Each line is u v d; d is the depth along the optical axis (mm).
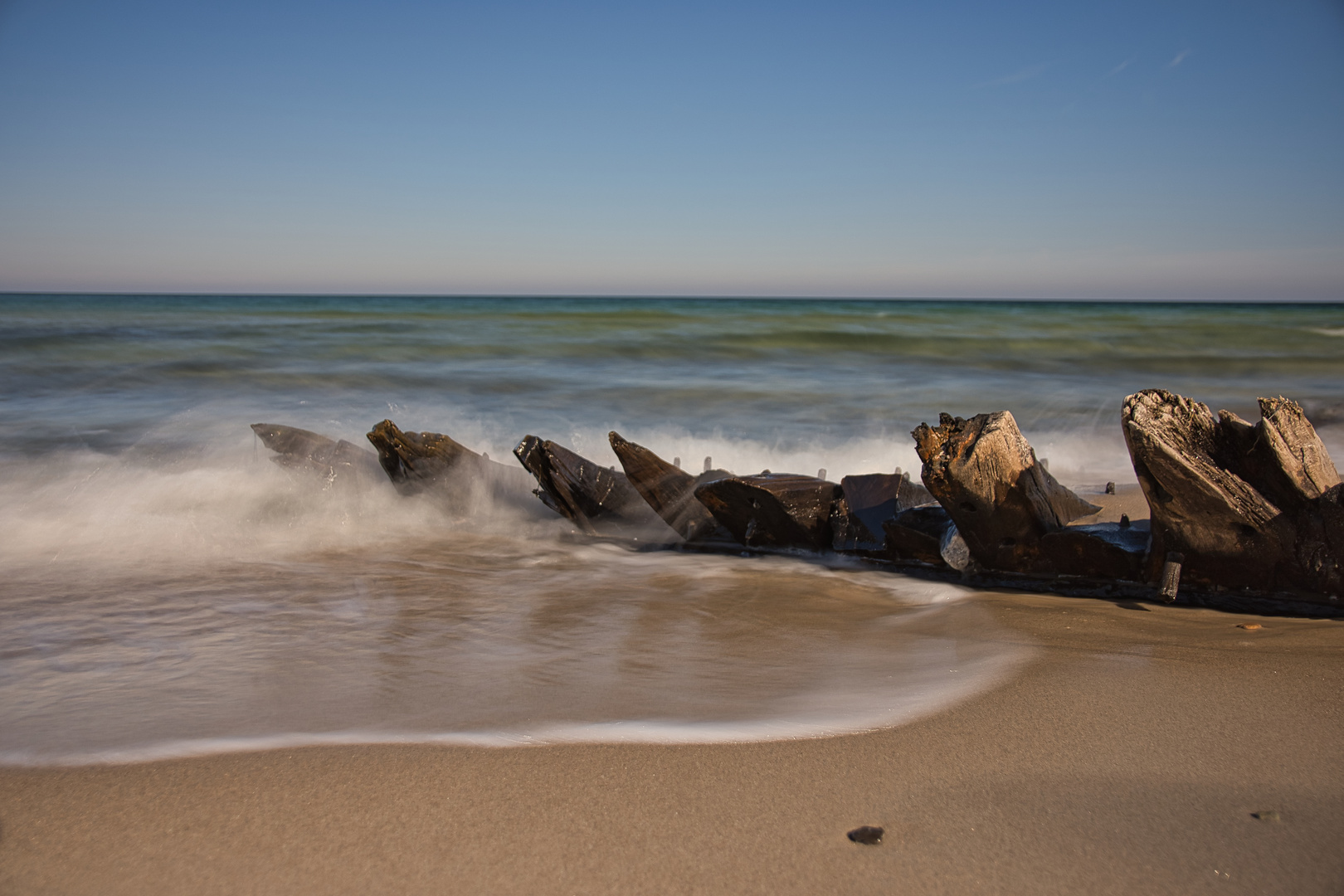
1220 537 3939
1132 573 4320
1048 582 4531
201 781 2582
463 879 2090
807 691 3266
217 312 38625
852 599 4605
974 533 4559
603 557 5629
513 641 3938
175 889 2070
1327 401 14164
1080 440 10516
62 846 2248
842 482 5980
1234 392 15500
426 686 3359
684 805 2416
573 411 13094
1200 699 3111
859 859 2150
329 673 3521
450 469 6586
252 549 5805
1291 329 26266
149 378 15758
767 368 18516
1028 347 21969
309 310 42719
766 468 9195
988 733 2863
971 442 4328
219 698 3252
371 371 17375
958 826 2291
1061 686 3250
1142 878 2053
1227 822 2289
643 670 3525
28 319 30109
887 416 12758
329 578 5105
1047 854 2158
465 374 17234
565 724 2959
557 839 2256
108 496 6793
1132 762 2646
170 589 4852
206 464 7926
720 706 3119
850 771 2609
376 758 2715
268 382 15719
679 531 5816
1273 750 2701
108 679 3461
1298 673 3305
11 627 4152
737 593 4738
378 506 6730
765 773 2596
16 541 5816
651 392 15086
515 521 6559
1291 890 1993
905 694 3205
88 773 2635
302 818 2371
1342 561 3738
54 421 11234
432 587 4926
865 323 30344
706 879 2076
